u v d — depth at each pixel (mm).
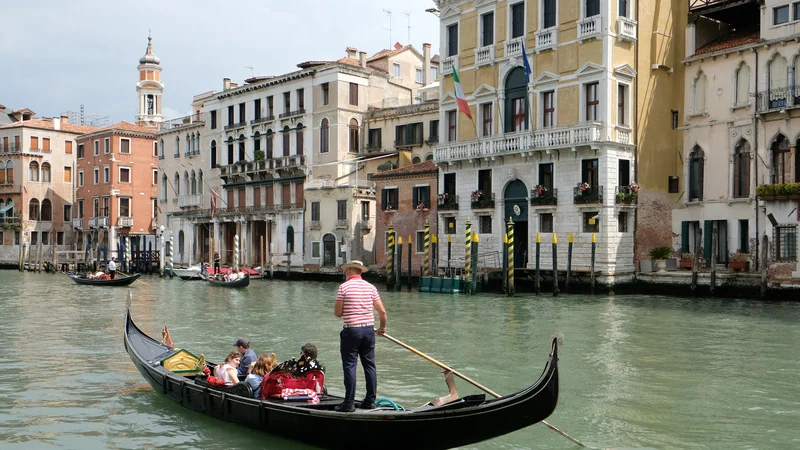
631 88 31438
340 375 14055
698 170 32281
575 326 20656
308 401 9773
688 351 16438
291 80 50281
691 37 32719
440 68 37531
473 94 35500
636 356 15875
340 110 47125
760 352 16234
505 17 34344
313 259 46219
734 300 26875
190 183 60438
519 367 14828
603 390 12680
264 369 10586
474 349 16969
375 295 9102
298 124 49969
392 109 46250
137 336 14242
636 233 31453
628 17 31406
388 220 40562
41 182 71062
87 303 30062
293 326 21734
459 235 36219
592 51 30906
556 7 32281
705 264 31016
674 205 32938
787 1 28547
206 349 17516
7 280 48594
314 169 48594
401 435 8422
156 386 12250
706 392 12492
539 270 31016
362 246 44281
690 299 27969
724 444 9617
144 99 77188
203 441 9805
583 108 31219
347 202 43906
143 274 55406
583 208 30906
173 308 27641
